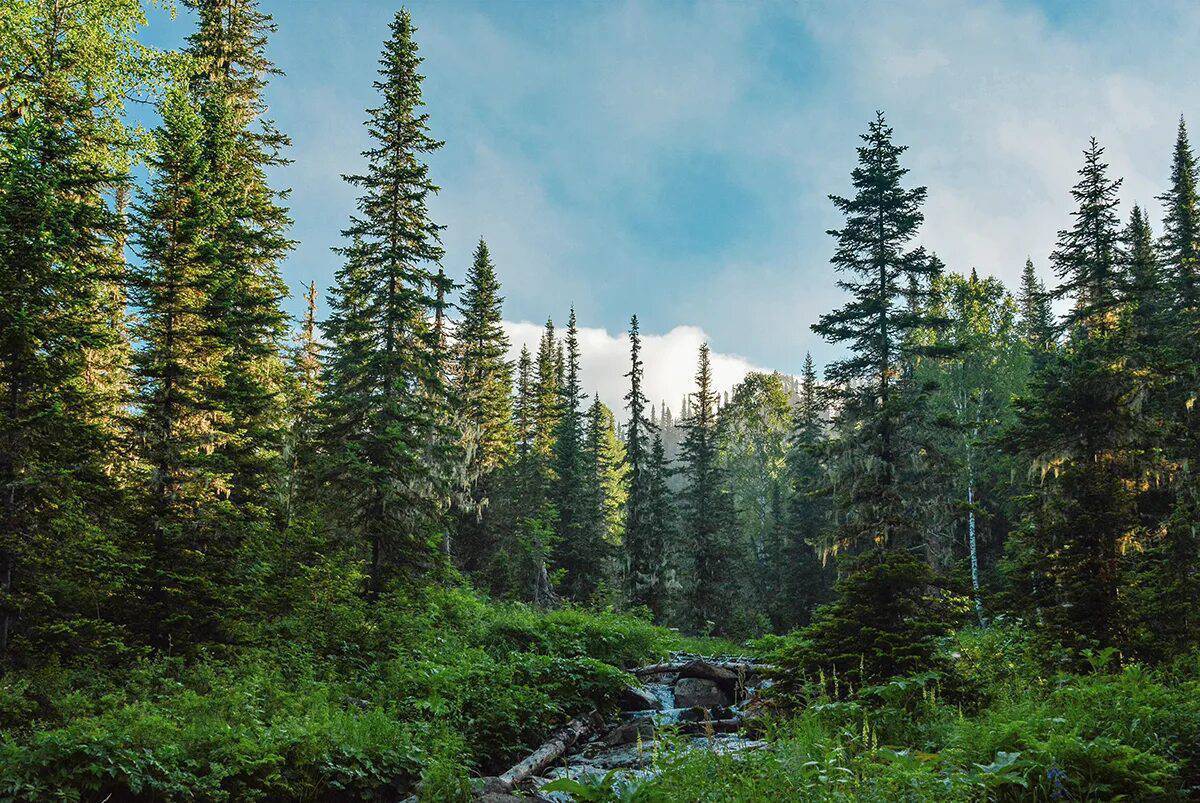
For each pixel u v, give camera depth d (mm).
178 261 14508
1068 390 14977
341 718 10062
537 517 39219
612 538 49750
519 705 13648
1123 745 6301
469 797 8836
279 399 22031
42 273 10750
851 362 16125
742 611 41156
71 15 18234
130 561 12070
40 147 11625
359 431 19406
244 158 23844
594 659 17656
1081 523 13172
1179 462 15117
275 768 8344
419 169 20453
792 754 6840
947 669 10922
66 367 10977
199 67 22344
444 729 11281
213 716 9078
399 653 14734
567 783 6047
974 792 5871
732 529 46406
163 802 7348
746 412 62125
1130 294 18828
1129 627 12227
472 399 36531
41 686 9344
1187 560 13820
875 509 14922
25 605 10242
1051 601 13492
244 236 20203
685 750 7242
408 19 21453
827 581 41812
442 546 31172
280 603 15273
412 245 20734
